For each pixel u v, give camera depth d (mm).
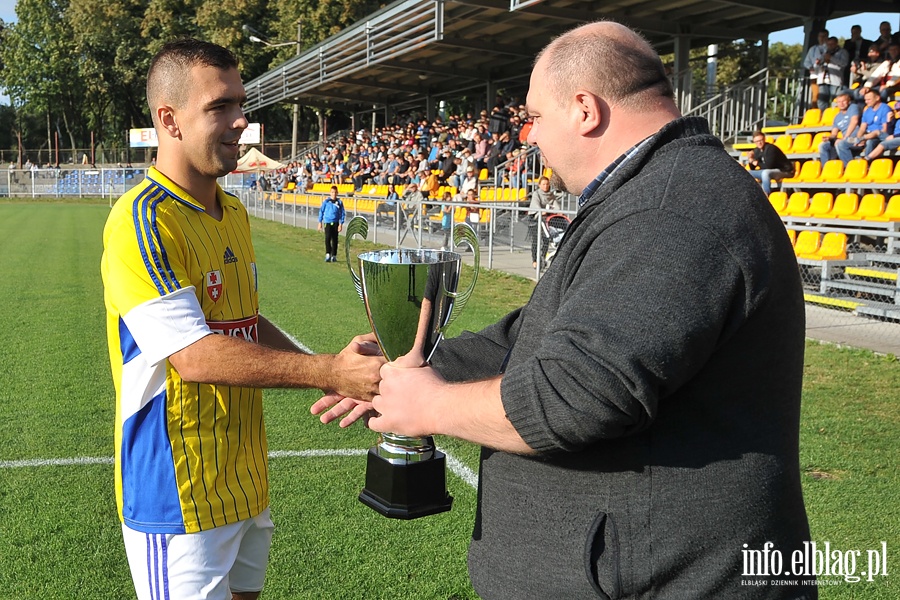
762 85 16031
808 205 10938
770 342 1297
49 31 56344
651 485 1316
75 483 4059
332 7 42438
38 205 37531
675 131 1380
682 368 1190
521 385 1247
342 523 3586
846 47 13930
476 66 24172
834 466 4168
